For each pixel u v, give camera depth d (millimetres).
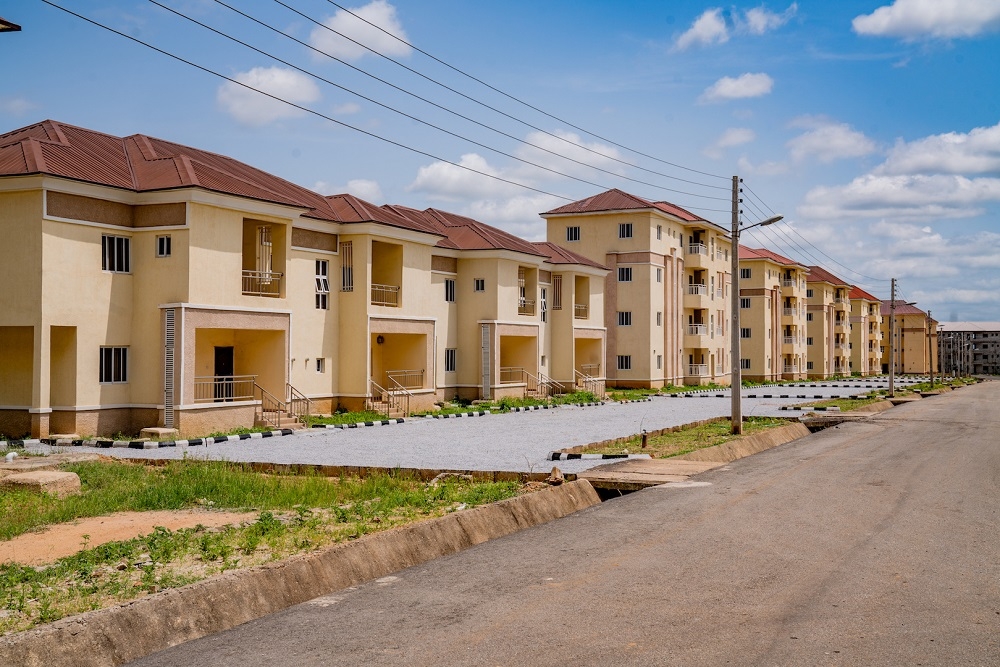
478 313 39562
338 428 27516
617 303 57031
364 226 31297
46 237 22391
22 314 22484
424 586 8930
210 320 24781
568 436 25359
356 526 11305
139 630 7125
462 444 23000
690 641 6977
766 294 80500
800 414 35656
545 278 45500
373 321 31953
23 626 7125
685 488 15508
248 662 6684
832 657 6582
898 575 9094
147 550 10016
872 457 20516
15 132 26641
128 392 24656
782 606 7965
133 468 17172
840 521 12227
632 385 56562
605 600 8227
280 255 27844
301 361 29984
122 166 25594
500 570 9594
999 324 155125
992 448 22609
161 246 24609
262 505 13695
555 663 6500
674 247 61219
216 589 7914
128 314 24656
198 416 24344
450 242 39188
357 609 8102
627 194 57875
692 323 65250
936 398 54500
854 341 115875
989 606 7953
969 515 12680
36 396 22406
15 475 14664
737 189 25734
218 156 31047
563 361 45906
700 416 34469
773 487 15570
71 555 10062
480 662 6547
